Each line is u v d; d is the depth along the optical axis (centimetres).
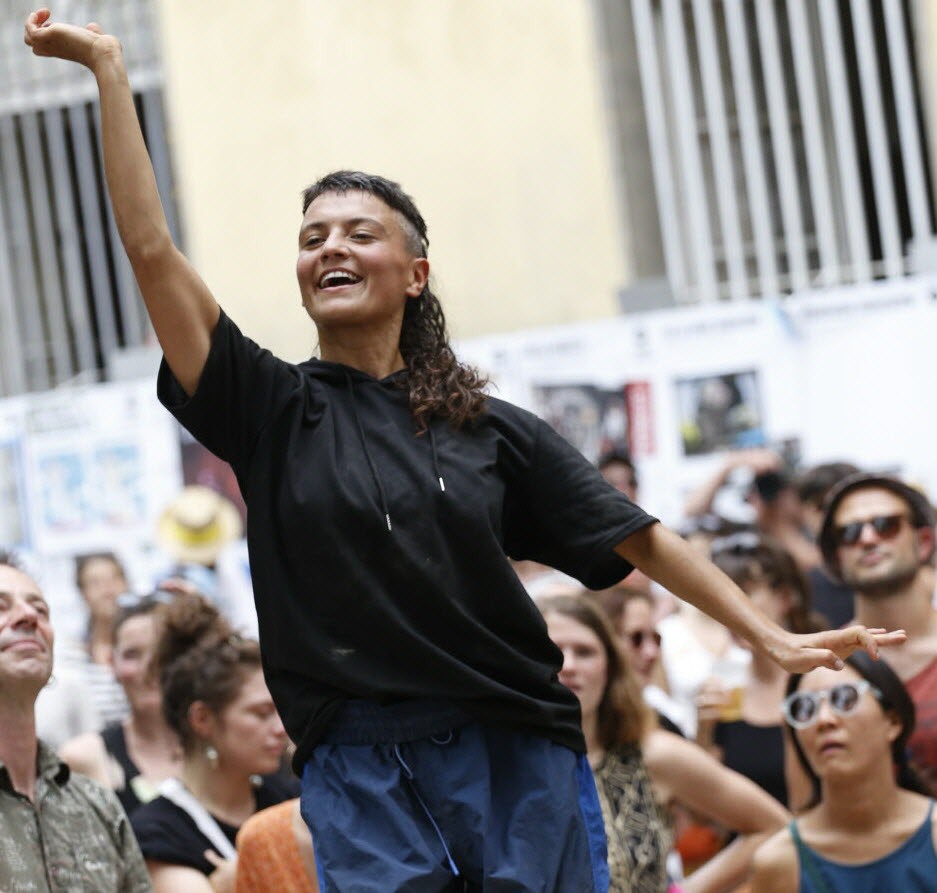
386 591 483
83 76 1509
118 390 1240
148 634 884
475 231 1430
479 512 491
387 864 473
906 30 1368
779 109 1379
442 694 482
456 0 1437
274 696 498
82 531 1239
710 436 1162
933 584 934
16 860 641
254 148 1466
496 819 488
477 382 517
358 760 487
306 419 498
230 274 1468
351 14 1452
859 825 760
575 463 521
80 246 1516
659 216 1420
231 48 1473
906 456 1142
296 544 486
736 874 820
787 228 1380
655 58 1414
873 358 1148
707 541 1103
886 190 1363
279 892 683
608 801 755
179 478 1229
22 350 1522
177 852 754
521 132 1428
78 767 882
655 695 923
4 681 654
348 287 505
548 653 504
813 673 770
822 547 950
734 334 1164
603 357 1171
